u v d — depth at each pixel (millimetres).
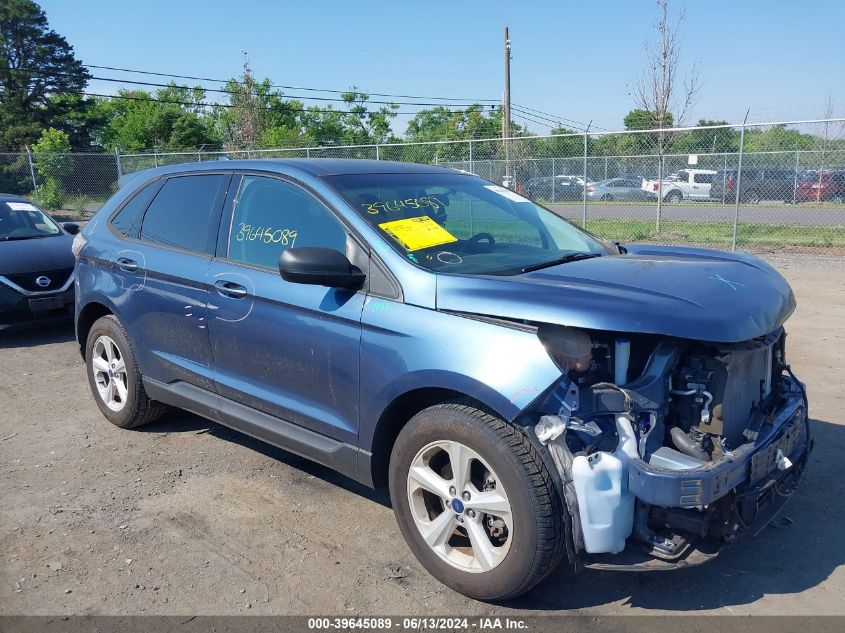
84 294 4988
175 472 4301
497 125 53438
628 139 19359
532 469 2678
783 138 15961
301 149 17359
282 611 2957
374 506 3854
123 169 23719
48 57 52250
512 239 3752
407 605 2986
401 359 3027
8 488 4117
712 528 2742
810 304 8414
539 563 2721
